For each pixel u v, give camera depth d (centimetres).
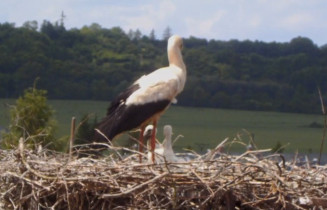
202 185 895
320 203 891
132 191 878
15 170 960
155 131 1226
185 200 900
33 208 934
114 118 1186
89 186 918
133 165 920
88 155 1096
